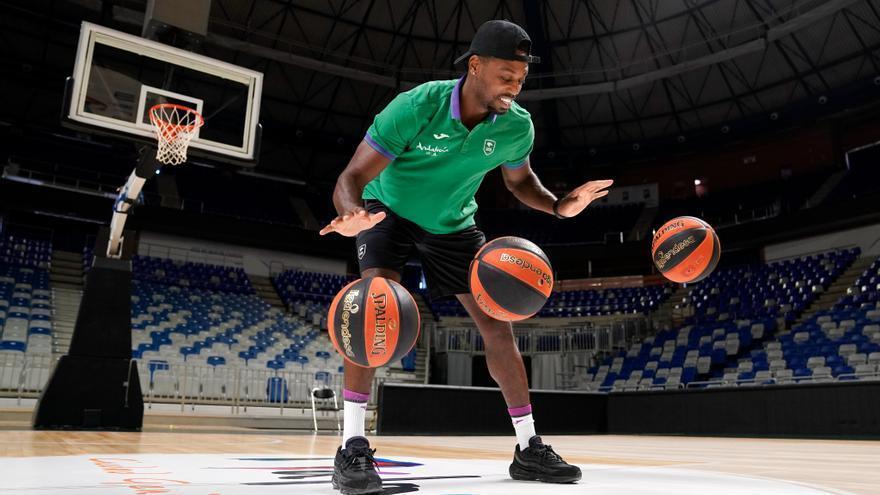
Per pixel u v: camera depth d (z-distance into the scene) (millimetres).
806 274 16312
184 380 10602
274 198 23016
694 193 22281
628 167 23500
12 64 17297
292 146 22156
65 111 5879
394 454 3959
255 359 13477
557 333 17094
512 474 2084
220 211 21125
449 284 2260
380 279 1706
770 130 19516
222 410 11242
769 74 18562
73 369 6785
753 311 15984
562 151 22219
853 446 6113
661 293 19094
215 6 17297
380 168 2014
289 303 17578
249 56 19047
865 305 13680
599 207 23438
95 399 6812
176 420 9867
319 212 23531
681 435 9812
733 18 17250
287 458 3107
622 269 21391
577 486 1861
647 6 17938
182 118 6512
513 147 2172
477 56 1872
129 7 16125
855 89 17438
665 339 15992
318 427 10883
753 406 9141
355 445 1792
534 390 10297
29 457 2969
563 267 21984
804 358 12477
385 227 2193
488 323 2195
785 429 8734
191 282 16766
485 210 23578
